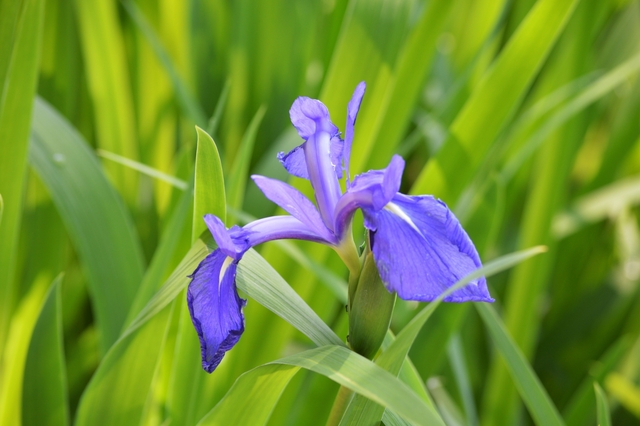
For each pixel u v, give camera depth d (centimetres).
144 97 106
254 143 110
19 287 88
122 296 76
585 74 105
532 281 98
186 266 64
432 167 81
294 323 63
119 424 69
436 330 82
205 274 62
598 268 132
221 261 62
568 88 98
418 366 82
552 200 96
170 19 108
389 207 63
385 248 61
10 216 72
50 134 77
